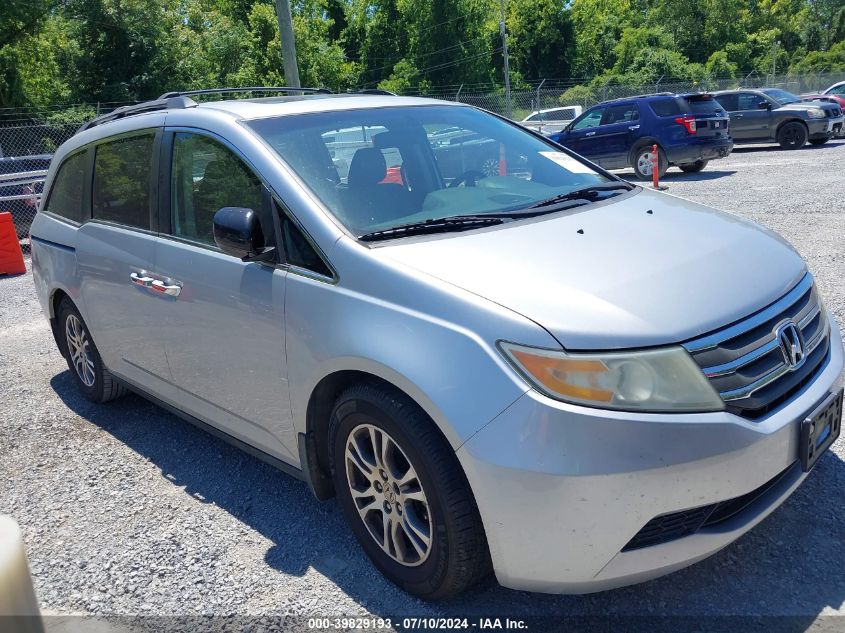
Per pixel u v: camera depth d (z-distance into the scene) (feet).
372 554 9.25
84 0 99.71
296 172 9.97
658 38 206.08
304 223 9.45
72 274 14.15
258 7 145.38
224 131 10.84
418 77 175.63
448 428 7.55
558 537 7.22
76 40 102.53
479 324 7.64
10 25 93.86
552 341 7.32
